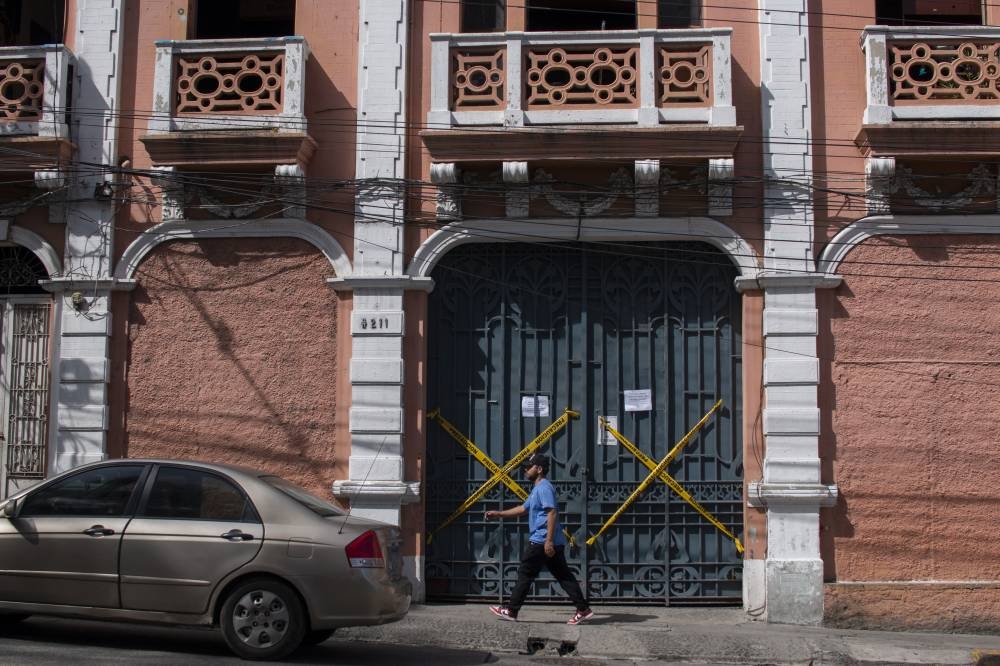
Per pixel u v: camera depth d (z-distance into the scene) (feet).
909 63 34.96
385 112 36.55
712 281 36.27
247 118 35.78
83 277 36.40
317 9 37.47
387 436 35.06
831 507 33.99
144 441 36.01
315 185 36.29
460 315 36.78
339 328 35.91
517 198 35.88
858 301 34.76
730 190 35.27
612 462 35.96
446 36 35.73
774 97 35.55
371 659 26.89
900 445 34.12
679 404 35.96
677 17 37.60
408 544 35.06
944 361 34.35
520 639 30.07
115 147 37.09
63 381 36.14
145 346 36.45
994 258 34.71
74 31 37.93
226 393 36.04
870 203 34.91
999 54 34.71
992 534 33.60
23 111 36.83
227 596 25.00
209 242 36.73
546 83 35.40
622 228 35.65
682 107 34.99
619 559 35.60
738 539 35.35
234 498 25.72
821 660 28.91
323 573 24.70
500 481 35.94
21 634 27.96
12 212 37.14
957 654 29.32
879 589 33.35
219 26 39.75
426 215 36.19
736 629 32.12
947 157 34.19
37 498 26.37
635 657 29.27
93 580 25.25
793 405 34.24
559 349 36.42
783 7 35.94
